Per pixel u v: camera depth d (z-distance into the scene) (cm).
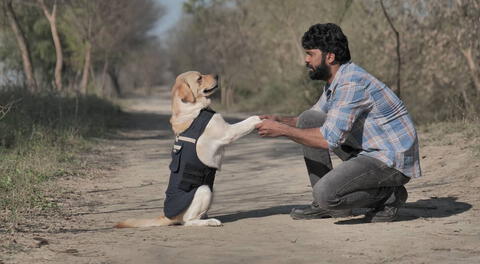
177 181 514
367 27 1906
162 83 11400
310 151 527
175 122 518
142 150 1221
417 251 409
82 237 472
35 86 1538
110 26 3678
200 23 4466
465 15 1434
